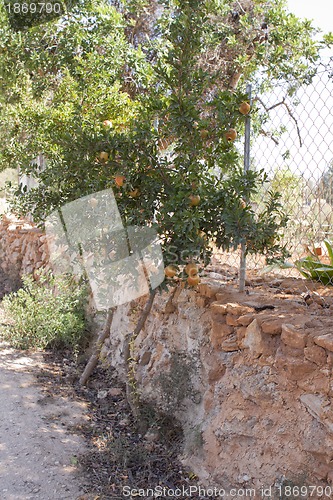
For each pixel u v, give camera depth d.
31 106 6.11
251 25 7.30
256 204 4.32
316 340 2.90
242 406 3.35
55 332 6.08
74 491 3.32
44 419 4.26
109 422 4.32
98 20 6.57
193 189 3.67
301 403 2.99
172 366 4.09
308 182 4.08
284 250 3.76
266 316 3.38
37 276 8.52
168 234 3.71
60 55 6.45
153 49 7.23
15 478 3.41
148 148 3.75
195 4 3.74
